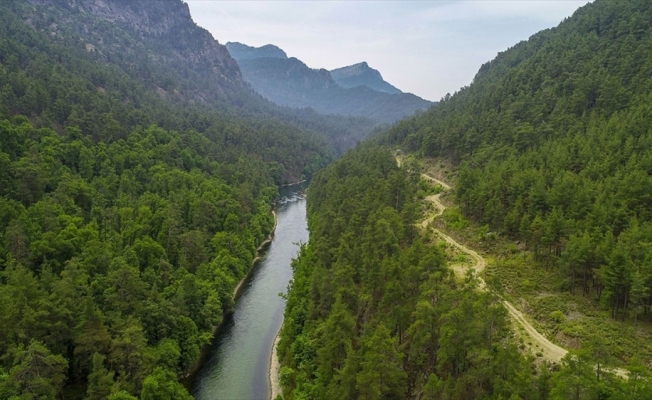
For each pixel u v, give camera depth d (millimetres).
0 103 125750
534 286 66750
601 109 114312
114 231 95000
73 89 168250
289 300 88938
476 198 94938
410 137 193250
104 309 68125
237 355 80938
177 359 70438
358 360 53219
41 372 54844
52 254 79062
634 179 73062
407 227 89875
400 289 60500
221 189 149875
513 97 152375
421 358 56125
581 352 40469
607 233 61656
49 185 106312
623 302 57812
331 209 119562
